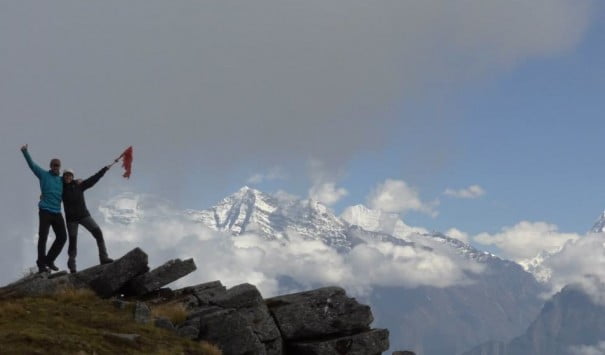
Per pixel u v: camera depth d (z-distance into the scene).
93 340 22.98
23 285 28.25
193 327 26.48
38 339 21.75
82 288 29.30
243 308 28.92
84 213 31.78
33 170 31.05
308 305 30.44
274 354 28.70
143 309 26.56
